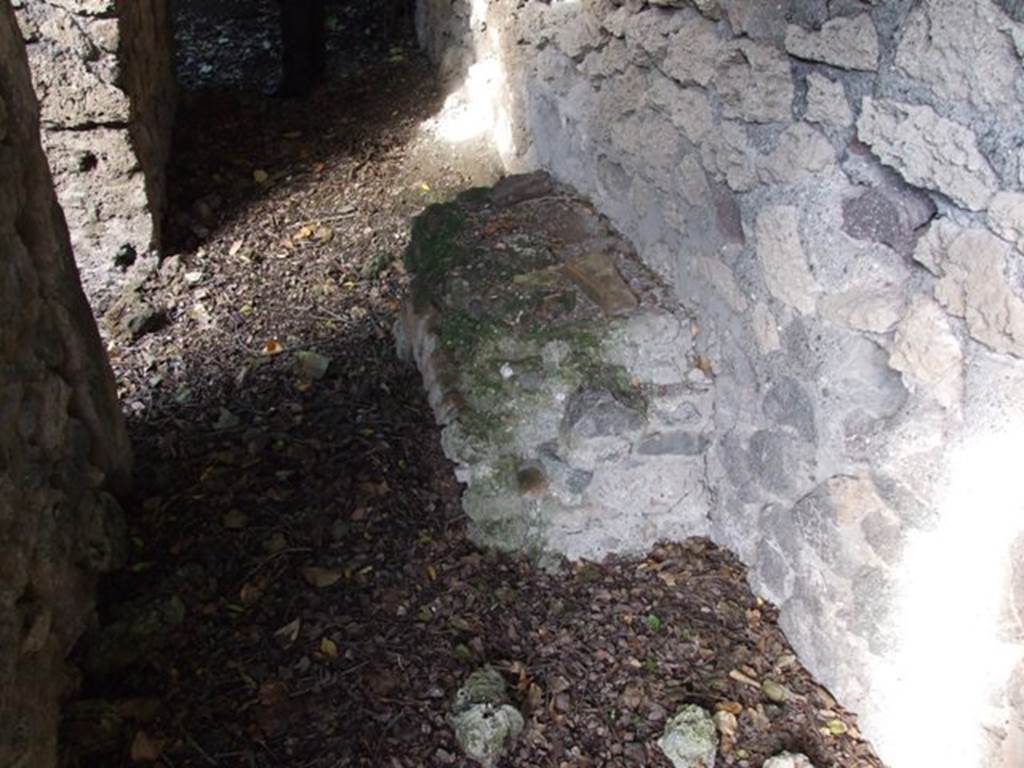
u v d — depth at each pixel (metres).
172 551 2.38
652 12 2.33
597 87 2.73
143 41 3.78
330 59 5.63
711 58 2.06
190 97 4.79
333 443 2.71
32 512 1.83
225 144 4.35
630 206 2.63
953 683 1.75
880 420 1.80
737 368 2.20
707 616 2.26
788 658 2.16
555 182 3.09
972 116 1.46
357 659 2.14
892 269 1.70
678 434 2.34
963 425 1.61
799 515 2.05
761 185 1.96
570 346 2.36
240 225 3.82
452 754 1.97
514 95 3.54
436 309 2.67
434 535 2.43
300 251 3.66
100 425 2.36
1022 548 1.55
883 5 1.57
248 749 1.95
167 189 3.92
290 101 4.87
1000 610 1.62
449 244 2.77
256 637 2.17
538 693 2.08
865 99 1.65
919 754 1.87
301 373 3.00
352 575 2.33
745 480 2.24
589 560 2.41
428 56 5.22
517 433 2.34
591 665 2.15
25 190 2.04
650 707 2.07
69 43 3.11
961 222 1.54
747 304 2.10
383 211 3.84
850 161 1.73
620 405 2.28
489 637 2.21
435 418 2.62
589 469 2.32
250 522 2.46
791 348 1.97
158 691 2.05
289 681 2.08
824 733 2.01
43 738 1.74
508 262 2.64
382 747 1.97
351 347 3.12
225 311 3.37
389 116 4.56
